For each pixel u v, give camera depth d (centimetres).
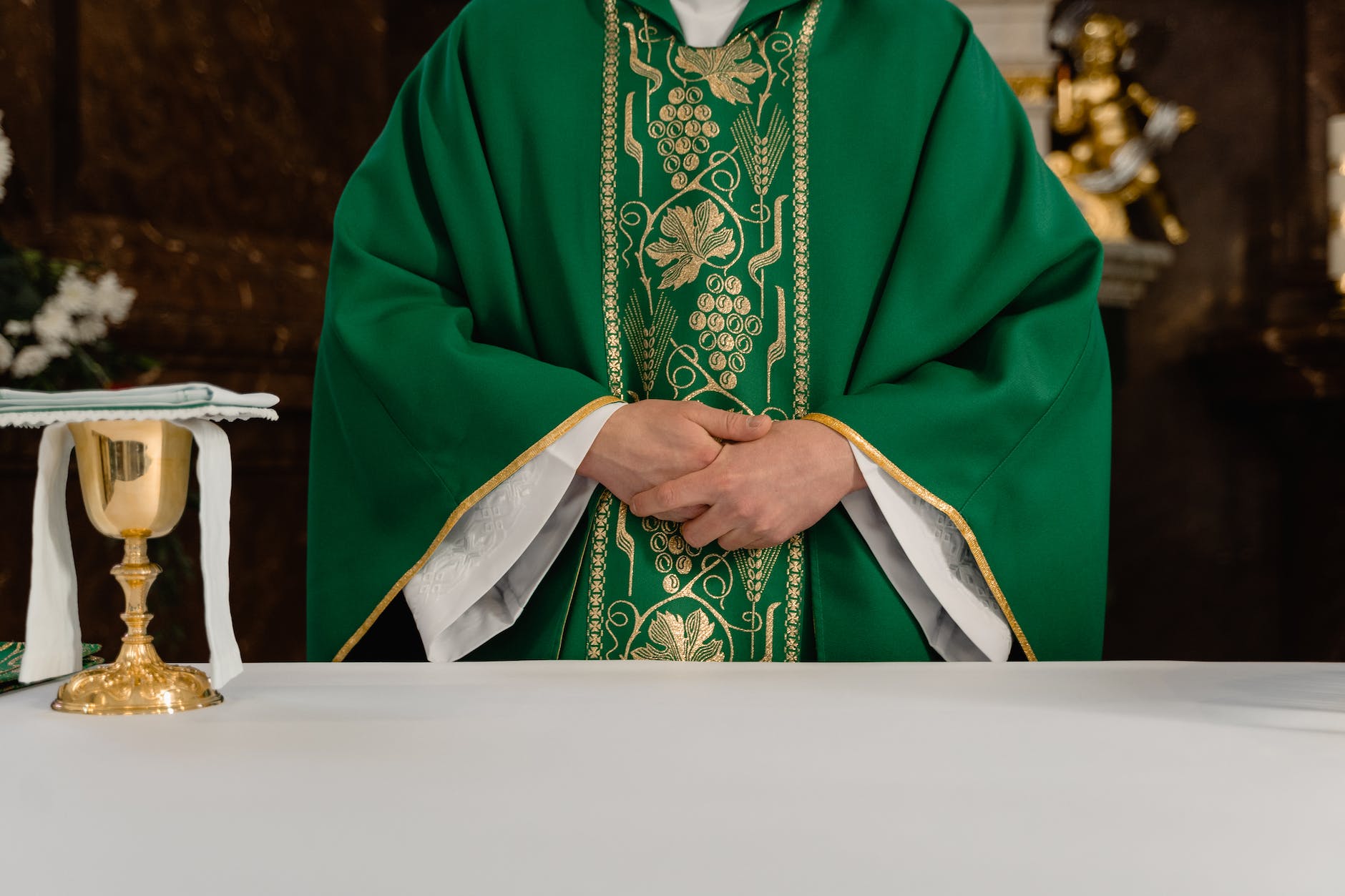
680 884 68
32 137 409
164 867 71
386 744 100
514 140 191
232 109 459
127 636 123
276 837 76
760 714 114
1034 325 180
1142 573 534
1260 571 534
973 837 75
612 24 196
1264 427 524
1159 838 75
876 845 74
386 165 195
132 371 364
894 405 170
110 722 111
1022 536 174
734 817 79
